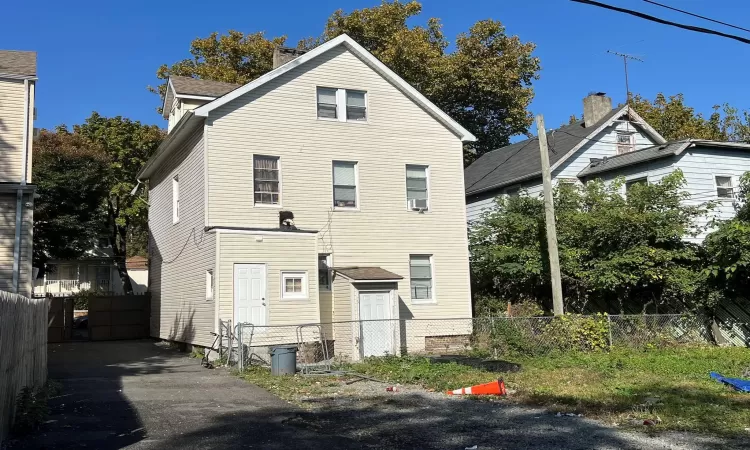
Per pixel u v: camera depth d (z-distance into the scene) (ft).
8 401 25.05
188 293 62.08
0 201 52.31
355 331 57.21
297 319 55.83
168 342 70.79
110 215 116.37
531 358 51.39
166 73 120.78
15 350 26.63
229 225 57.36
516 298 70.08
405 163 66.95
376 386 39.88
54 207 92.89
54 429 27.40
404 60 109.40
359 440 25.75
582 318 55.83
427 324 65.31
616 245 63.87
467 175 103.45
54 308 81.61
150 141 114.62
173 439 25.93
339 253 62.23
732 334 64.08
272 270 55.36
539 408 32.30
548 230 57.88
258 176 59.62
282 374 44.32
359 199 63.98
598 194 68.39
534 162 87.86
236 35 120.67
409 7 117.80
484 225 73.82
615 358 49.52
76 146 100.12
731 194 73.20
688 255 62.23
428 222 67.36
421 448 24.41
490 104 124.16
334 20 118.42
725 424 27.89
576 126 95.96
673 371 43.93
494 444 24.95
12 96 55.88
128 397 35.73
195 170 60.44
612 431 26.94
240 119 59.21
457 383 39.22
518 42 122.11
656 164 75.25
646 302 65.82
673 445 24.43
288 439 25.91
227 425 28.58
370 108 65.92
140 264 149.79
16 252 51.62
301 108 62.34
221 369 48.16
